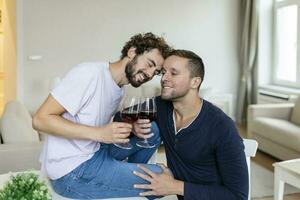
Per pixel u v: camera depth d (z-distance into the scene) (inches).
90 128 58.5
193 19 238.1
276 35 233.8
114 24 223.0
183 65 59.8
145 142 67.4
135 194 66.2
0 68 305.0
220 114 62.1
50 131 58.5
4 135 109.0
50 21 211.2
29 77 210.7
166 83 60.7
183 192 62.0
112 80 61.8
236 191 60.8
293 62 222.1
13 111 120.3
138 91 202.1
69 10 213.9
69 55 217.2
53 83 187.3
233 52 249.3
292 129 155.0
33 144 105.1
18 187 46.9
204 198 61.5
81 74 59.1
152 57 59.8
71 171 63.1
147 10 228.1
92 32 219.8
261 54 237.8
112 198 66.6
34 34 209.0
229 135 60.4
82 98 59.4
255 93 244.5
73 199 66.1
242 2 245.6
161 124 66.8
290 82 223.3
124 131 58.5
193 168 65.1
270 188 132.6
